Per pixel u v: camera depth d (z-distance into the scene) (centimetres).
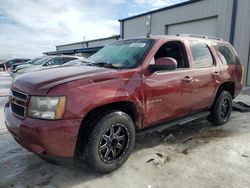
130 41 407
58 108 263
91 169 323
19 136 275
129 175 306
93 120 293
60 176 307
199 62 434
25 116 274
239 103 688
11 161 348
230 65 511
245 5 1151
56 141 263
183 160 345
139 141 418
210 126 505
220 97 486
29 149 275
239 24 1183
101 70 321
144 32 1783
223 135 447
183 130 479
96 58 409
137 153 369
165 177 301
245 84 1181
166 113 373
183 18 1477
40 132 258
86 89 280
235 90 534
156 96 349
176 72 380
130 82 318
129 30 1942
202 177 300
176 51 404
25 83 294
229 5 1220
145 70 338
